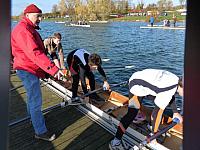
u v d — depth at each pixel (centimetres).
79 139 289
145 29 2267
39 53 244
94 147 274
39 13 246
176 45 1476
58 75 256
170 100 244
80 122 327
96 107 346
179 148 252
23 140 288
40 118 280
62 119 336
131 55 1338
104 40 1823
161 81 238
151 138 244
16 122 289
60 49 520
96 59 354
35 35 247
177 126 277
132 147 254
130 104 256
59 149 271
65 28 2367
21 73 256
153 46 1507
